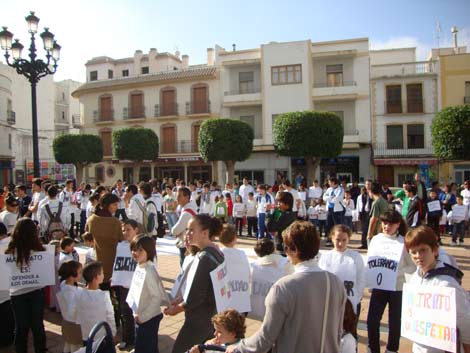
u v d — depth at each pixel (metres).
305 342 2.38
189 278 3.61
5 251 4.76
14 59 13.28
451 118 21.44
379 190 8.42
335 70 31.84
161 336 5.54
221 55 34.53
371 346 4.61
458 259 10.05
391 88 31.05
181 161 34.81
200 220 3.73
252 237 14.53
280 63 31.72
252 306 4.73
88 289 4.58
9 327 5.32
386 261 4.50
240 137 25.89
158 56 44.06
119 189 16.14
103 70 45.16
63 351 4.97
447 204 14.64
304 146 23.73
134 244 4.22
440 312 2.82
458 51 35.75
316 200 14.67
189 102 35.22
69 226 13.49
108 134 37.97
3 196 11.29
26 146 42.41
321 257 4.64
